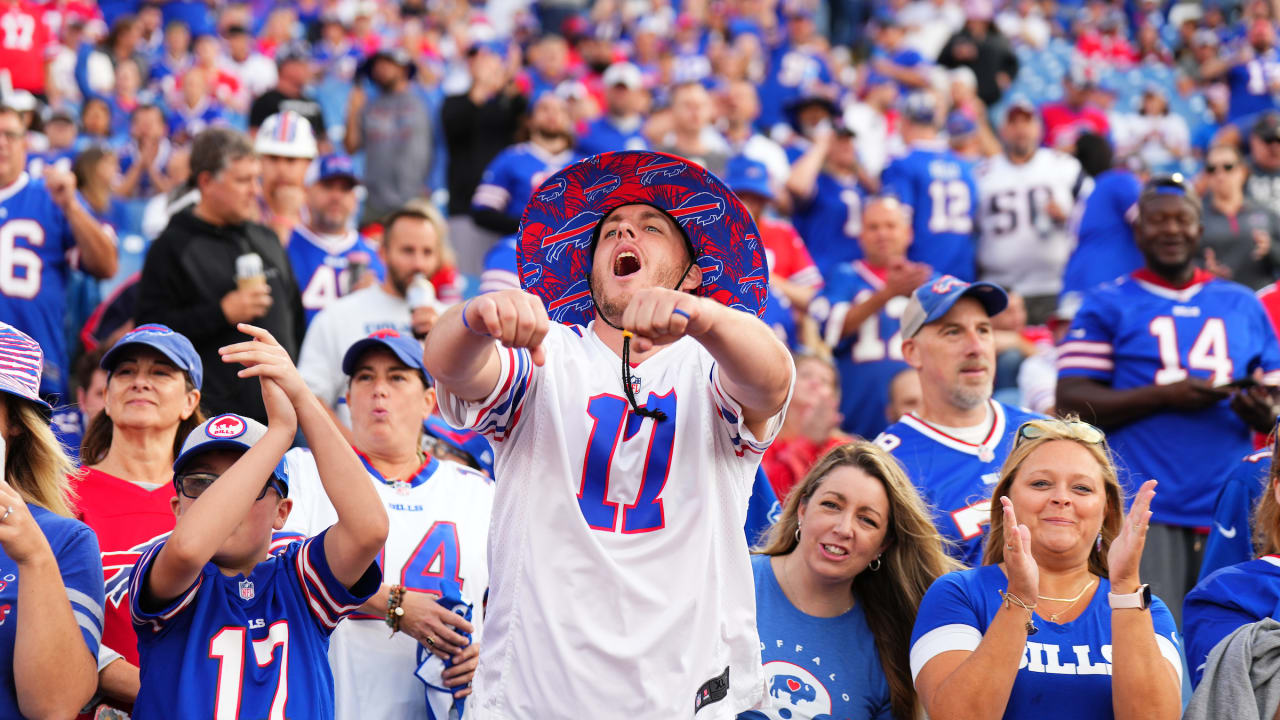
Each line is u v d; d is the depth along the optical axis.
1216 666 9.24
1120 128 36.69
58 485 9.10
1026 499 9.77
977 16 41.19
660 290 6.22
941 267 23.56
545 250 7.54
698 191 7.32
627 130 27.50
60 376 16.80
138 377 10.90
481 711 6.98
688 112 25.14
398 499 11.25
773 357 6.56
